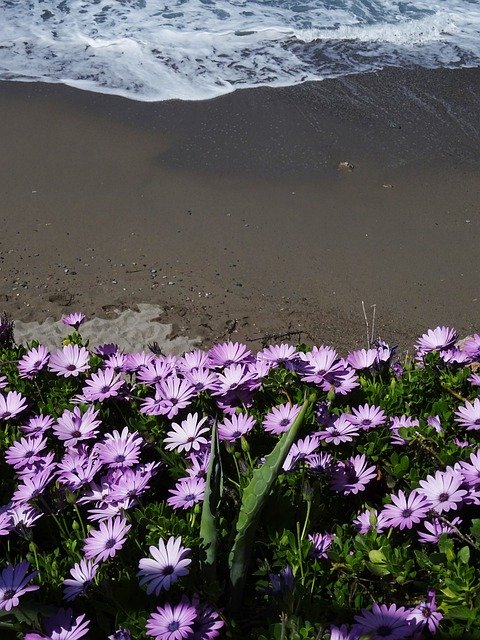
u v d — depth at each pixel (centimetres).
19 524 166
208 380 191
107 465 180
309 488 165
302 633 150
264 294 388
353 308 378
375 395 194
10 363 212
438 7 766
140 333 359
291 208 460
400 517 164
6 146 520
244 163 504
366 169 501
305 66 644
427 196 474
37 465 179
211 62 645
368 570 163
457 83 620
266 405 195
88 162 503
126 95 587
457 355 201
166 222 446
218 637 156
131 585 160
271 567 166
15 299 383
